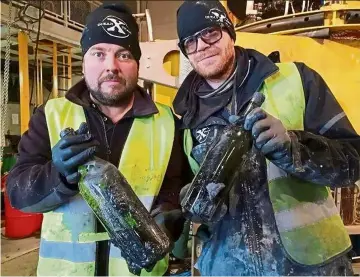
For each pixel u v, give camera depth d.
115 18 1.09
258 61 1.09
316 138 0.93
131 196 0.85
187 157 1.18
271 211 1.01
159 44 1.77
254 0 2.16
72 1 4.26
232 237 1.03
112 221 0.82
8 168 4.12
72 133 0.86
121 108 1.17
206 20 1.04
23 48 3.69
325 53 1.55
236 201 1.02
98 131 1.14
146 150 1.15
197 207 0.83
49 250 1.10
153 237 0.83
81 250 1.07
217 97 1.11
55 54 4.29
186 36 1.08
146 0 5.40
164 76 1.77
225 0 2.09
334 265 1.01
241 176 1.03
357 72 1.54
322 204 1.04
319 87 1.06
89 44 1.09
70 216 1.09
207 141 1.06
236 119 0.88
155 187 1.13
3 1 3.35
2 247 3.71
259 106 0.87
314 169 0.89
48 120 1.13
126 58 1.11
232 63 1.10
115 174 0.84
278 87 1.07
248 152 0.89
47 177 0.96
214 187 0.81
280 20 1.72
